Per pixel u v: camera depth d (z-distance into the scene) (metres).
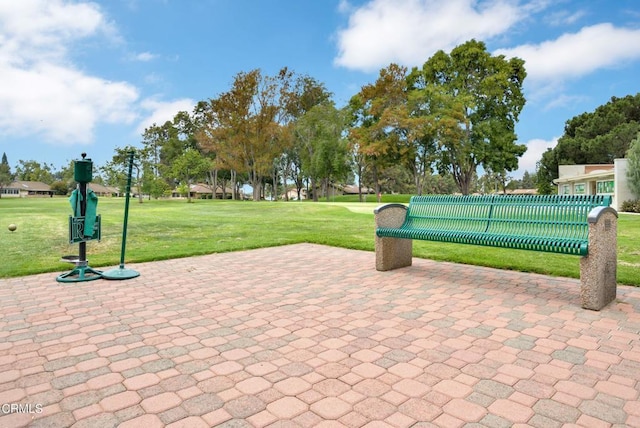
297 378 2.98
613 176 32.72
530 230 5.49
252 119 47.56
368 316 4.41
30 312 4.62
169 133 73.19
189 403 2.64
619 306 4.66
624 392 2.75
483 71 45.16
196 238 11.30
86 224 6.22
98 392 2.79
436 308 4.67
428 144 44.03
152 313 4.58
